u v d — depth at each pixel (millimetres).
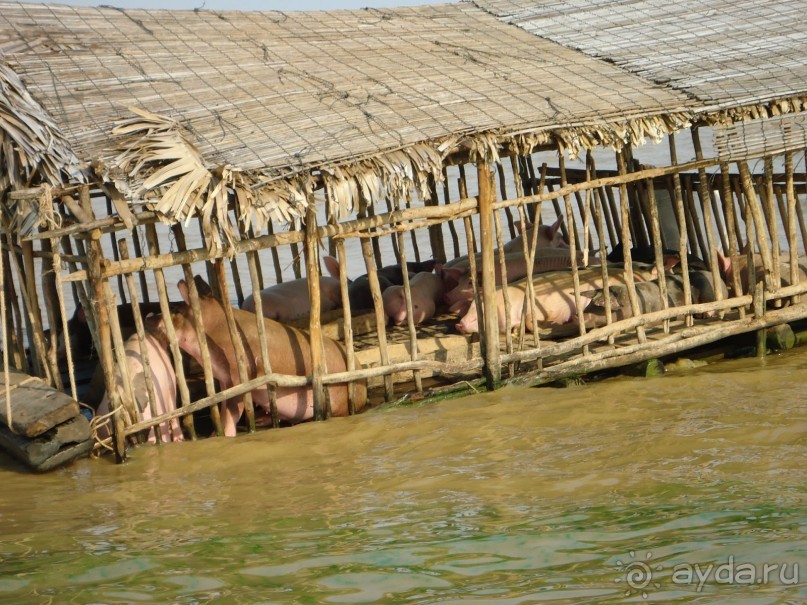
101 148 14758
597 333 17750
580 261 22031
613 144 17297
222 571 11250
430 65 19406
